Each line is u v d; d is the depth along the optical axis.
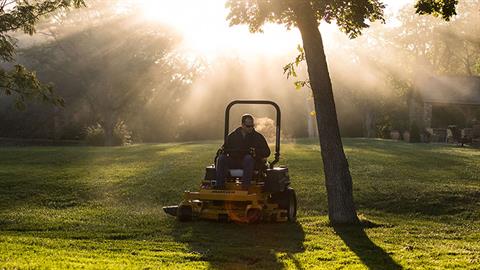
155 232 11.36
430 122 51.47
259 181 12.12
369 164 23.06
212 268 8.22
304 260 8.91
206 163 22.33
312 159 23.56
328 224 12.78
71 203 16.52
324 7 11.83
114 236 10.93
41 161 24.77
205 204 12.03
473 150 32.12
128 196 17.36
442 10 11.53
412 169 22.03
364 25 12.23
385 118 59.06
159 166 22.19
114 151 29.50
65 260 8.31
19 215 14.05
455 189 17.27
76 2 14.36
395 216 15.23
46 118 56.25
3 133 56.34
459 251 9.95
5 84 12.94
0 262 7.91
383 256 9.36
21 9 13.37
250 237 10.82
